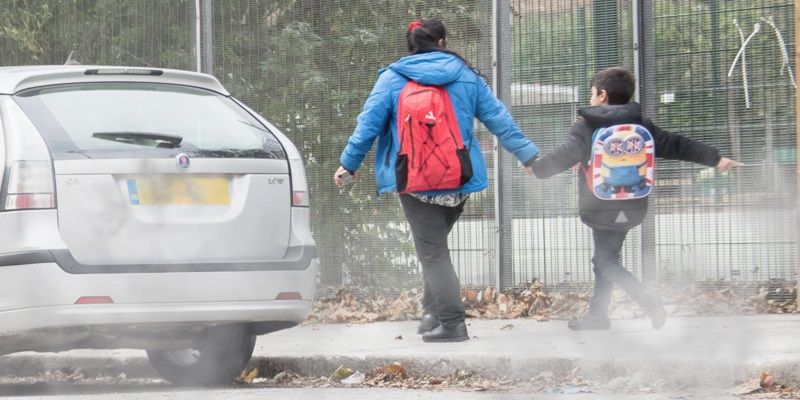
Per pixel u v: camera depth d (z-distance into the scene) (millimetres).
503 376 24172
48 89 23281
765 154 33750
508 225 36344
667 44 34688
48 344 22578
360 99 38594
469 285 36906
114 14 42469
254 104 40031
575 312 33781
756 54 33844
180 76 24812
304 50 39281
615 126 27562
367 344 28203
